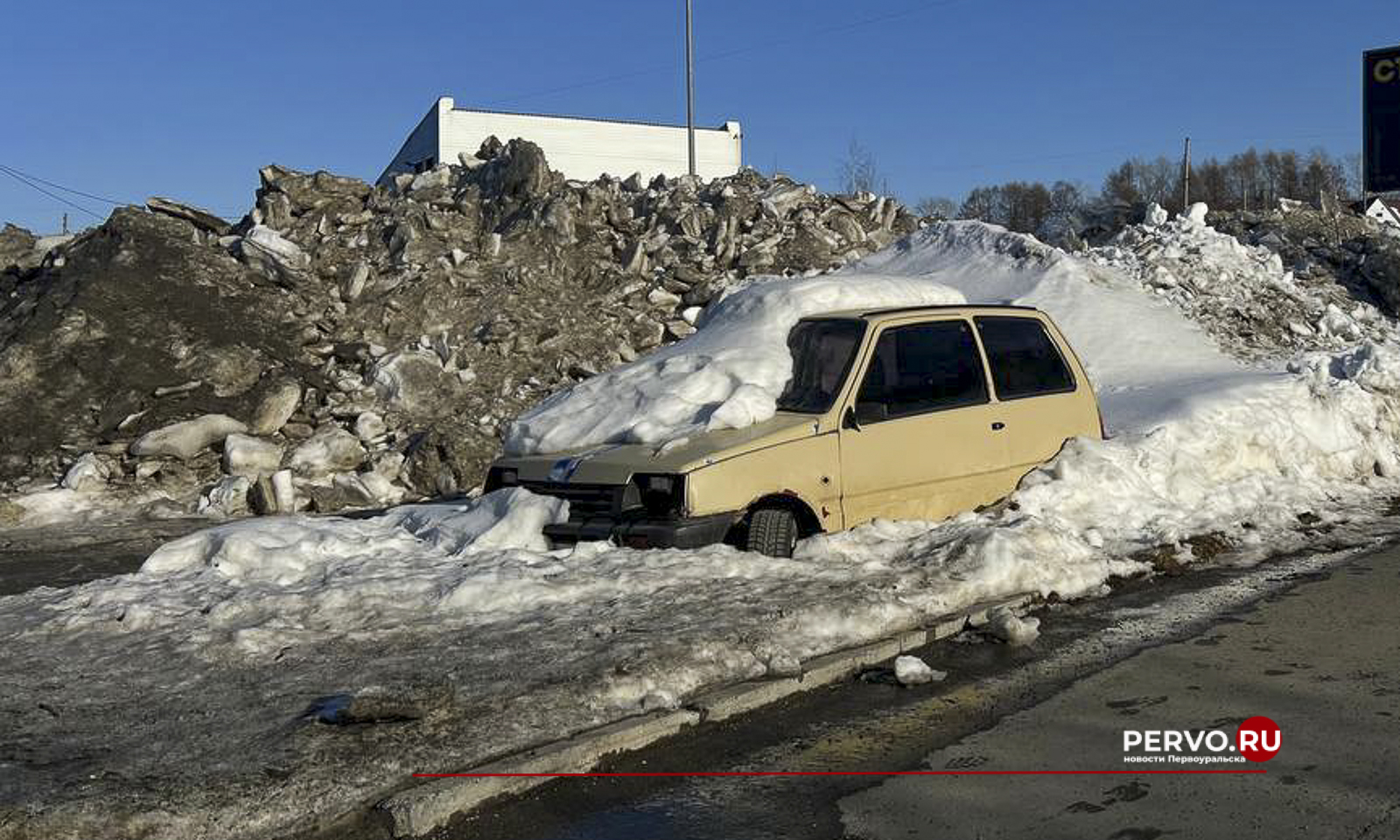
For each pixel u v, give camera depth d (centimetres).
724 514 782
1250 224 2553
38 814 433
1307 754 512
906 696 600
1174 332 1645
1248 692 596
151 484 1379
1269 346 1777
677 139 4734
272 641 650
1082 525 933
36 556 1087
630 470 799
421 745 503
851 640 666
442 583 733
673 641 616
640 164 4684
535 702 544
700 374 895
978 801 472
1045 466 967
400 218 2012
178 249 1784
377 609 700
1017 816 458
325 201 2119
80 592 775
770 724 563
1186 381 1400
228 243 1894
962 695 602
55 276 1825
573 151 4569
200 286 1723
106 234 1800
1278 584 830
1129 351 1577
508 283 1866
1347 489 1198
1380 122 2681
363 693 524
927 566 777
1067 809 462
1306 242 2366
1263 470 1178
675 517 776
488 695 553
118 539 1169
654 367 942
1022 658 663
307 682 588
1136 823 448
